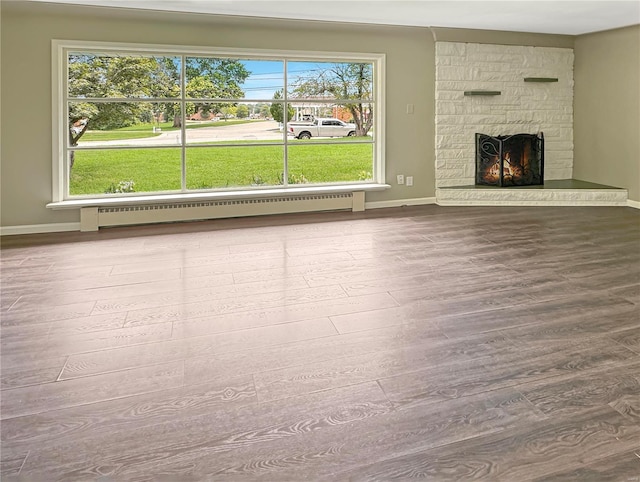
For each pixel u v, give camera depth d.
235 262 3.83
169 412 1.80
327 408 1.83
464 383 2.01
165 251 4.18
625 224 5.15
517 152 6.47
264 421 1.75
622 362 2.17
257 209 5.62
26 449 1.59
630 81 6.02
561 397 1.89
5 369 2.13
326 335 2.48
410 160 6.28
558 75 6.74
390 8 4.90
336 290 3.17
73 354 2.28
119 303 2.95
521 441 1.63
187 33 5.14
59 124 4.91
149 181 5.43
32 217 4.93
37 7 4.62
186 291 3.16
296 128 5.93
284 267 3.69
